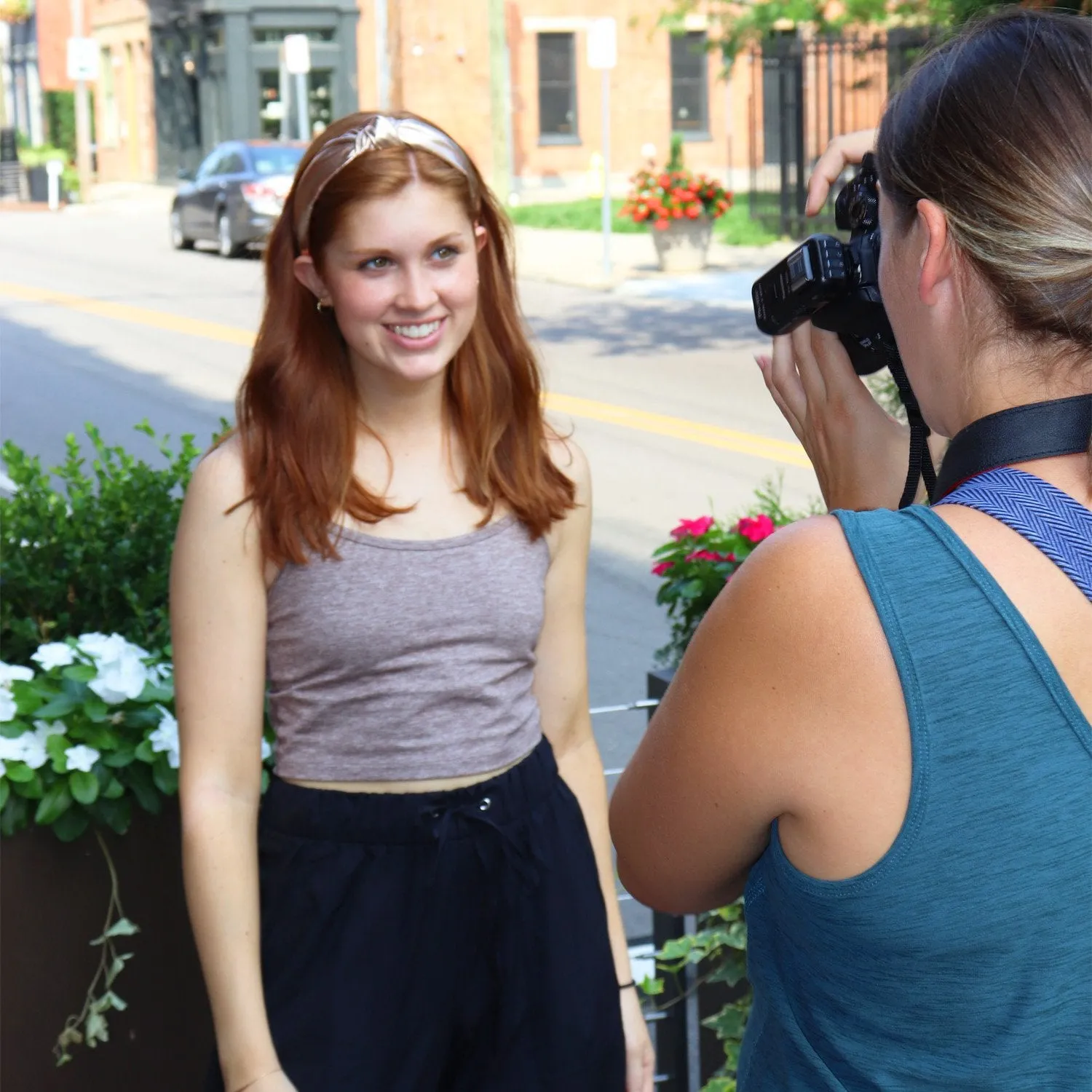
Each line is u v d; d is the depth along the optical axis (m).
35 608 2.75
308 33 32.12
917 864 0.96
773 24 12.11
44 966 2.22
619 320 15.02
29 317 15.37
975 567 0.97
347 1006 1.74
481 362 1.88
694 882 1.13
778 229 20.61
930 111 1.02
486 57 29.45
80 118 33.25
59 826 2.19
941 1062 1.01
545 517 1.90
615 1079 1.87
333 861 1.77
